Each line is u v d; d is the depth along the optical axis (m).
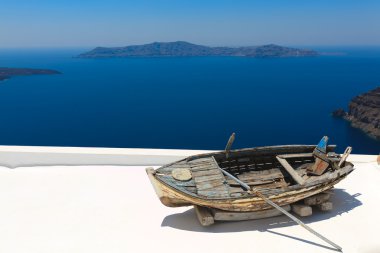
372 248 4.72
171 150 8.12
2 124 90.50
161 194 5.07
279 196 5.05
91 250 4.75
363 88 135.62
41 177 7.14
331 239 4.90
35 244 4.88
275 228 5.22
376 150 55.62
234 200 4.90
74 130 82.00
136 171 7.45
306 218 5.47
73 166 7.72
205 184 5.11
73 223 5.41
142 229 5.25
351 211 5.66
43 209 5.84
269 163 6.21
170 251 4.71
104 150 8.01
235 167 6.03
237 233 5.11
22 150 7.81
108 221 5.47
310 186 5.15
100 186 6.70
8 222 5.44
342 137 63.94
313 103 105.06
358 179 6.88
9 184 6.80
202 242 4.91
